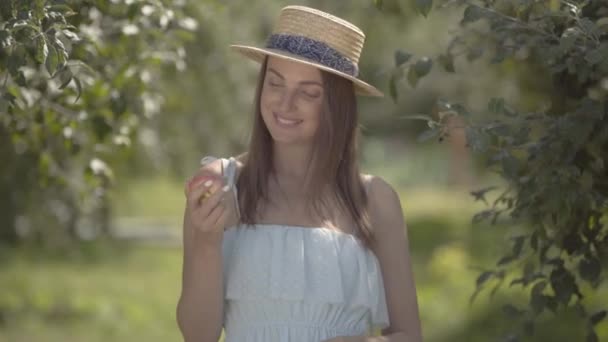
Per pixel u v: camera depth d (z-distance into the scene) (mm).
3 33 3123
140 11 4363
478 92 11828
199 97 10070
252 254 3291
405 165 32562
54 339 10453
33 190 11531
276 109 3336
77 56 4047
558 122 3551
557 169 3535
